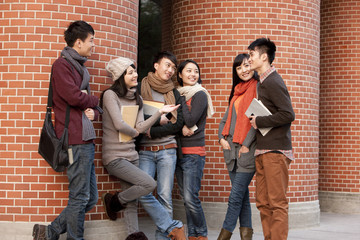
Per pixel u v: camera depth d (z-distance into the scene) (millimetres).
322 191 9773
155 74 5117
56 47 4965
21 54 4938
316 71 7688
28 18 4953
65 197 4918
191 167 5129
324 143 9812
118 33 5332
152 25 14070
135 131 4680
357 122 9570
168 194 5004
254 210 7004
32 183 4883
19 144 4895
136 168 4730
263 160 4402
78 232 4355
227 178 7152
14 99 4918
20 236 4852
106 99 4672
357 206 9469
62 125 4293
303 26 7434
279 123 4289
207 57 7371
